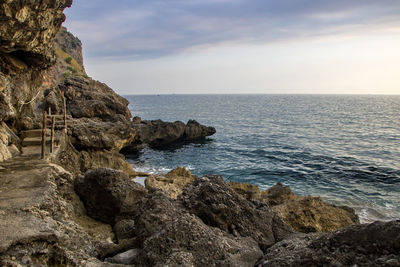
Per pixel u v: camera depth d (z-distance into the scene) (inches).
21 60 648.4
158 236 204.8
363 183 957.8
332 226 468.1
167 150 1531.7
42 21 537.3
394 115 4126.5
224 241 215.5
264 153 1455.5
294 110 5187.0
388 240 146.3
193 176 807.1
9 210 245.1
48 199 286.0
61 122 852.0
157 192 302.5
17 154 481.4
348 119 3474.4
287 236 259.8
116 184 369.1
